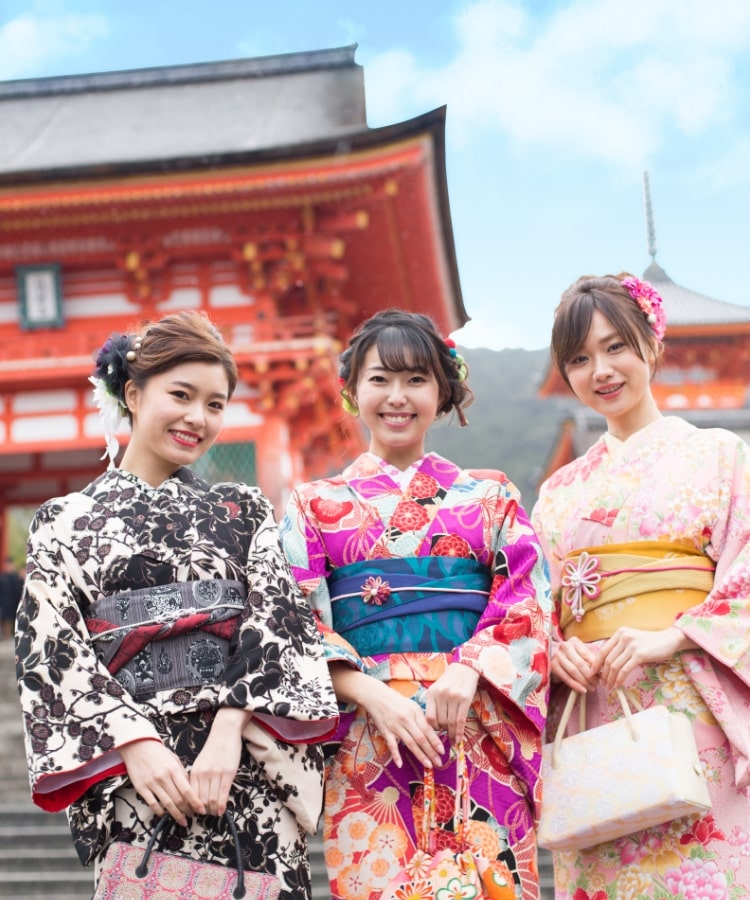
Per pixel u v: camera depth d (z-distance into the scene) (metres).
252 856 2.27
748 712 2.74
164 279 14.30
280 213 13.48
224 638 2.35
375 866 2.47
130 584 2.32
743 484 2.83
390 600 2.58
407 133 11.98
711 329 22.83
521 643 2.58
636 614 2.78
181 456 2.50
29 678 2.27
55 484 18.66
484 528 2.67
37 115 19.61
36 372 13.59
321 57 20.11
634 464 2.96
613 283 3.08
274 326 13.91
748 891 2.65
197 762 2.22
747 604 2.72
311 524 2.70
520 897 2.48
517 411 47.44
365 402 2.80
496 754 2.59
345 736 2.58
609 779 2.62
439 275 15.20
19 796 8.88
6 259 14.24
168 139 17.30
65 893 6.60
